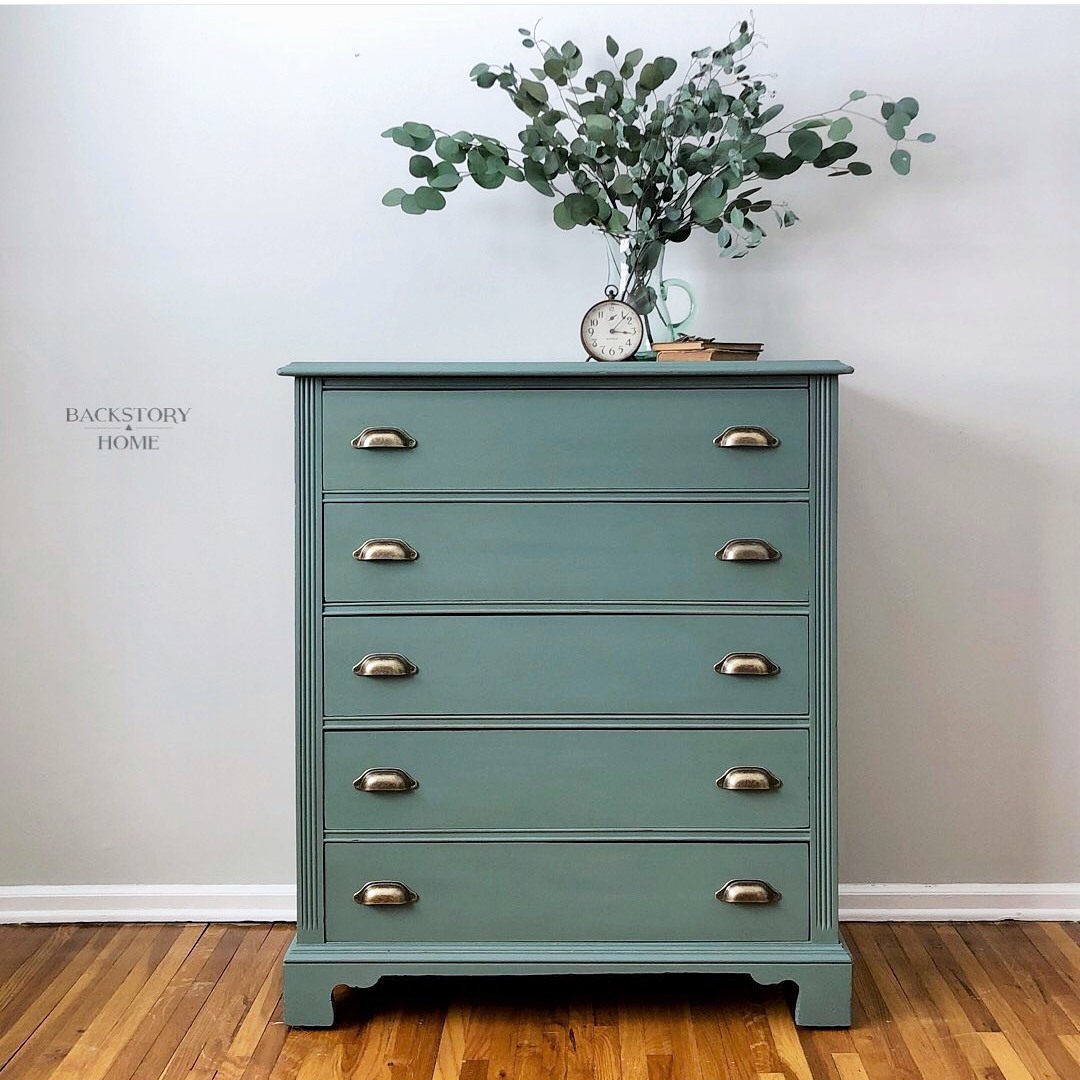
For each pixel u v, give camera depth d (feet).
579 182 7.23
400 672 6.54
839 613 8.10
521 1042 6.55
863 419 8.02
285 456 8.08
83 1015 6.84
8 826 8.16
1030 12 7.84
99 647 8.13
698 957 6.61
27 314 7.98
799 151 7.18
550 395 6.51
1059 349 7.97
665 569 6.56
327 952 6.67
